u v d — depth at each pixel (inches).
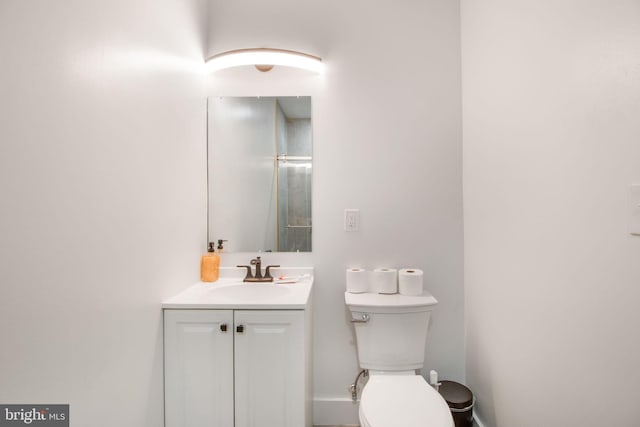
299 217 70.4
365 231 69.7
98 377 36.0
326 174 70.2
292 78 70.9
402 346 60.2
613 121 30.6
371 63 70.1
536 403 43.8
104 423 36.9
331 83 70.4
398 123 69.7
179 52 57.7
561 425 38.7
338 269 70.0
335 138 70.1
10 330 26.5
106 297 37.4
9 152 26.3
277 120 70.7
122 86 40.6
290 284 64.8
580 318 35.4
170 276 53.5
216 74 71.0
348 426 68.4
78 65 33.3
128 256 41.6
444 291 69.3
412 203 69.4
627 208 29.2
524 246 46.2
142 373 44.7
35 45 28.5
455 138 69.4
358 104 70.0
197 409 50.7
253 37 71.0
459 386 63.2
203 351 50.6
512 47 48.8
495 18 54.0
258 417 50.8
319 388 69.4
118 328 39.5
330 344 69.6
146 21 46.4
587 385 34.5
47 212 29.7
